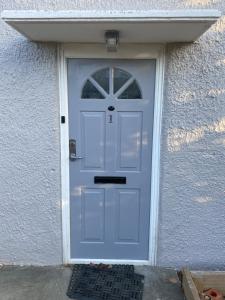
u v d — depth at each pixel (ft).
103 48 10.18
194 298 8.99
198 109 10.23
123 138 10.87
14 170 10.85
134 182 11.19
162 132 10.58
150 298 10.05
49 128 10.53
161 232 11.23
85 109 10.69
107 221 11.54
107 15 7.63
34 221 11.24
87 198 11.36
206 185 10.76
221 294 10.17
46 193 11.02
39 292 10.23
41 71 10.14
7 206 11.15
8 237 11.39
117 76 10.52
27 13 7.63
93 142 10.92
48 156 10.73
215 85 10.04
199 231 11.13
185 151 10.53
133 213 11.46
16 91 10.28
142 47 10.09
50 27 8.22
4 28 9.91
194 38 9.30
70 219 11.51
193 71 9.98
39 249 11.48
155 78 10.38
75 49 10.19
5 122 10.51
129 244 11.72
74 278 10.90
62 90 10.46
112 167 11.10
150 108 10.62
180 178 10.73
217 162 10.57
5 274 11.11
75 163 11.08
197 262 11.41
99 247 11.76
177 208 10.98
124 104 10.64
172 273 11.25
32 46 10.00
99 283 10.68
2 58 10.09
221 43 9.78
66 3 9.63
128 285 10.60
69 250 11.72
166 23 7.83
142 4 9.54
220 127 10.32
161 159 10.76
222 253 11.27
